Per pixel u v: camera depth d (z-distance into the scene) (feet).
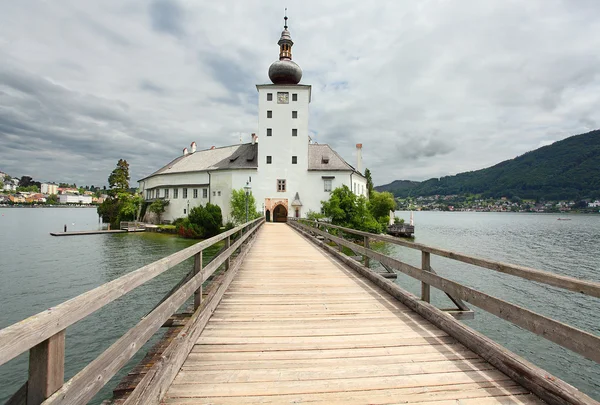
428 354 12.35
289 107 141.69
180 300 11.99
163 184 183.01
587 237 155.43
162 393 9.21
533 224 274.98
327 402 9.29
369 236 26.09
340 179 141.69
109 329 42.83
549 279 9.32
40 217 333.01
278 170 141.08
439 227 243.19
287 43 152.15
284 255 38.11
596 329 43.65
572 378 33.83
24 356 36.01
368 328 15.01
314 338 13.85
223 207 147.95
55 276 71.00
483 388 10.03
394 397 9.57
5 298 56.13
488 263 11.99
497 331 43.14
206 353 12.28
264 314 16.93
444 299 54.34
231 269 25.00
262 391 9.77
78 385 5.91
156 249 106.93
